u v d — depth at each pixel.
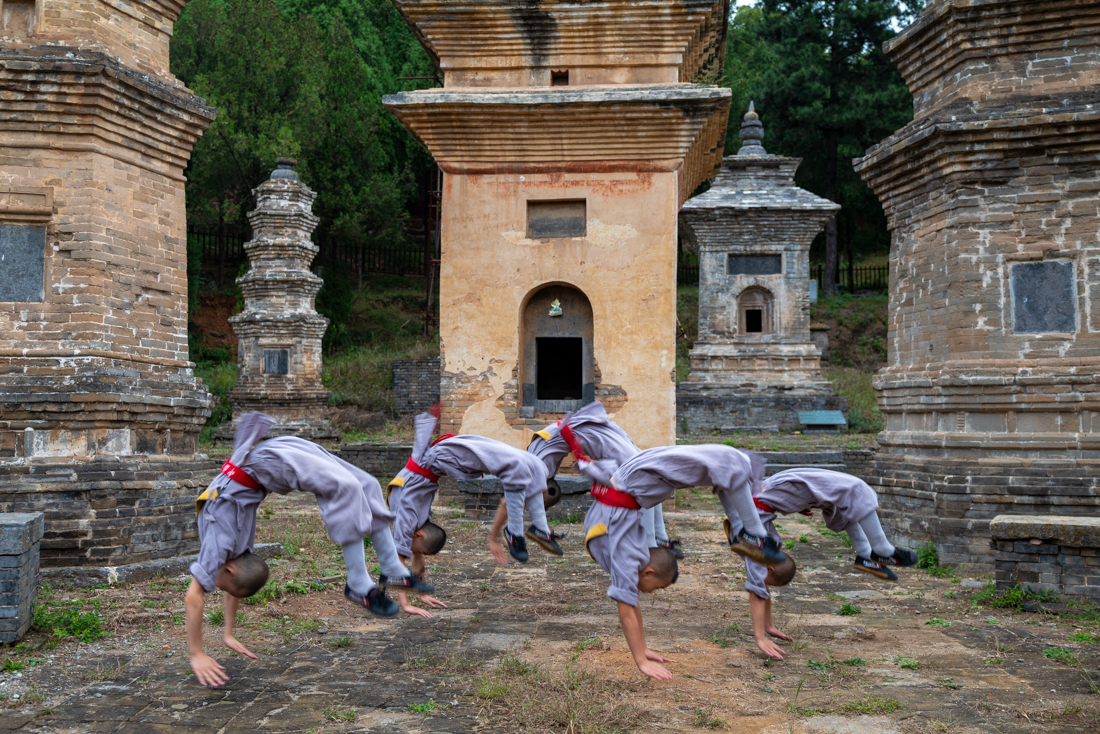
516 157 12.22
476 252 12.32
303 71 31.75
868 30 38.25
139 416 8.31
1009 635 6.14
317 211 33.62
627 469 5.27
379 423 26.98
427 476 6.78
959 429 8.97
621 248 12.12
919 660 5.52
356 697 4.79
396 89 40.28
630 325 12.08
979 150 8.89
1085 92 8.78
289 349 22.72
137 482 8.05
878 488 9.90
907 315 9.98
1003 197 8.92
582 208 12.29
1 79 7.93
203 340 33.19
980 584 7.90
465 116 11.86
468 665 5.35
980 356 8.88
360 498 4.92
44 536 7.62
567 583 7.97
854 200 45.41
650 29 11.87
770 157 26.03
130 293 8.56
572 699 4.61
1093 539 6.71
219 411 26.81
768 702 4.71
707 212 25.20
